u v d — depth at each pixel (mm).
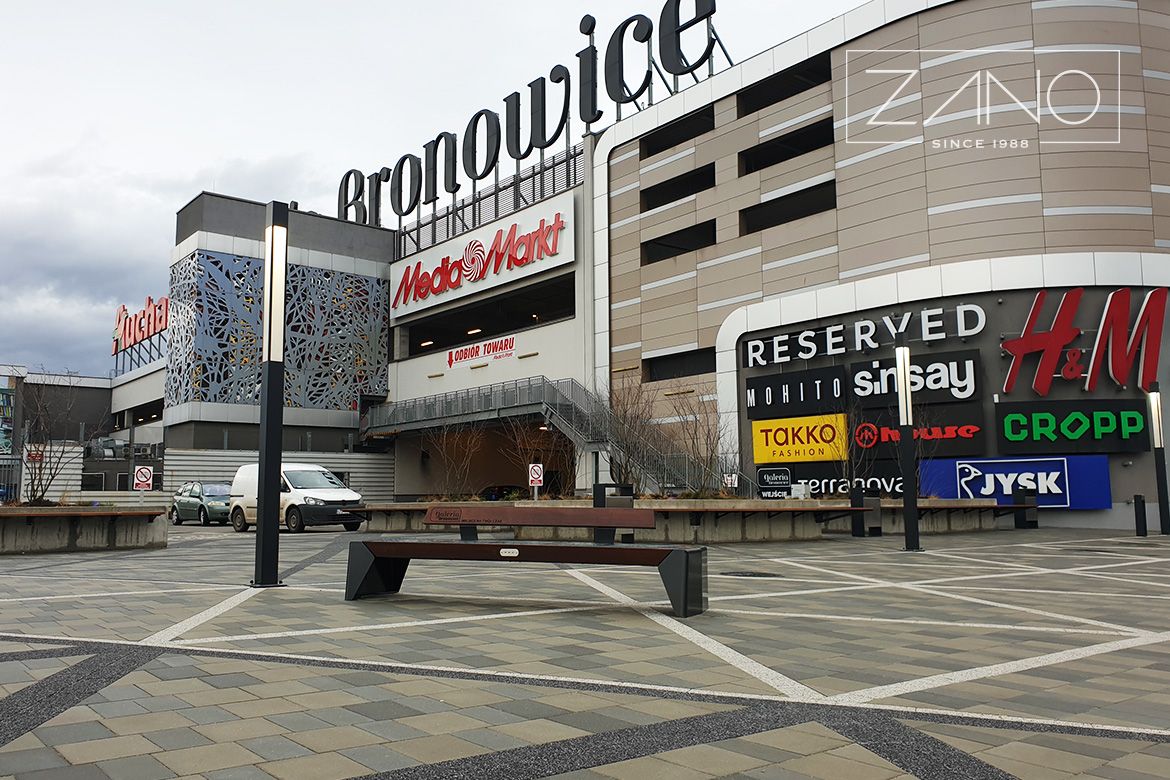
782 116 33406
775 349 32750
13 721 4258
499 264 44344
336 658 5941
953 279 28047
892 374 29688
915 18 29578
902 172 29438
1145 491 26938
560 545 8477
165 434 47750
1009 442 27500
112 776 3451
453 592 9906
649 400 34281
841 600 9469
